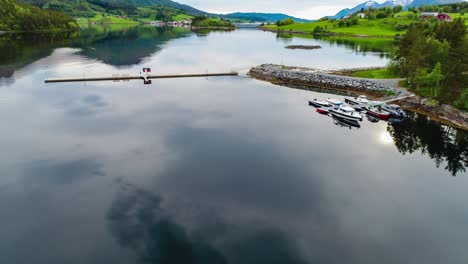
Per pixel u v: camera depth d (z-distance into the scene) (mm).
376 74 118125
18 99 85438
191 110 81438
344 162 55844
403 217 41375
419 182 49781
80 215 40438
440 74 82750
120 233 37594
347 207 43219
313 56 177625
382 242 37062
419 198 45531
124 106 82688
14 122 69125
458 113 74500
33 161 53031
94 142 60594
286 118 78000
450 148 62500
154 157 55625
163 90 100562
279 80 117938
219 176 50125
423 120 77375
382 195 46125
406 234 38344
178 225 39156
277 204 43500
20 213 40375
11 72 116438
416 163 55938
